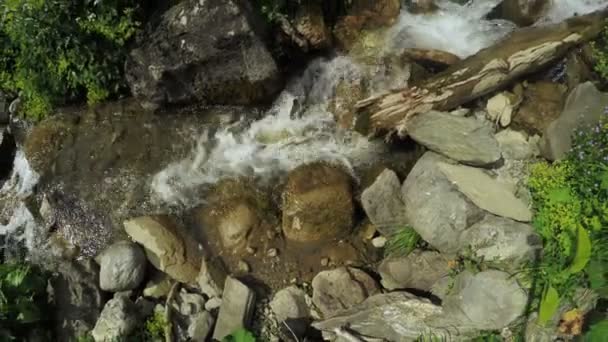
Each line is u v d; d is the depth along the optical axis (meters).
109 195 5.75
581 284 4.28
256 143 5.81
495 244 4.65
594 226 4.32
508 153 5.07
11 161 6.23
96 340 5.04
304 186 5.38
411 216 5.09
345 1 6.07
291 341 5.00
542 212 4.60
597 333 4.20
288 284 5.30
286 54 5.73
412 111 5.25
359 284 5.06
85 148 5.87
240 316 5.03
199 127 5.86
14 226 5.96
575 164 4.60
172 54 5.37
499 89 5.31
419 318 4.69
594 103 4.78
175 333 5.20
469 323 4.54
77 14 5.52
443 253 4.95
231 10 5.17
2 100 6.11
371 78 5.79
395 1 6.13
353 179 5.48
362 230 5.41
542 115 5.18
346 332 4.82
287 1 5.61
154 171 5.78
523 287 4.42
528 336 4.42
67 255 5.67
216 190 5.67
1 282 5.09
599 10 5.46
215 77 5.48
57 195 5.84
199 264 5.46
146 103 5.66
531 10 5.74
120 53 5.71
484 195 4.82
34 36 5.40
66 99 5.96
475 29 5.94
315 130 5.76
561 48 5.17
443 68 5.66
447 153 5.03
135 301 5.36
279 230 5.47
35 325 5.20
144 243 5.47
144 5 5.79
